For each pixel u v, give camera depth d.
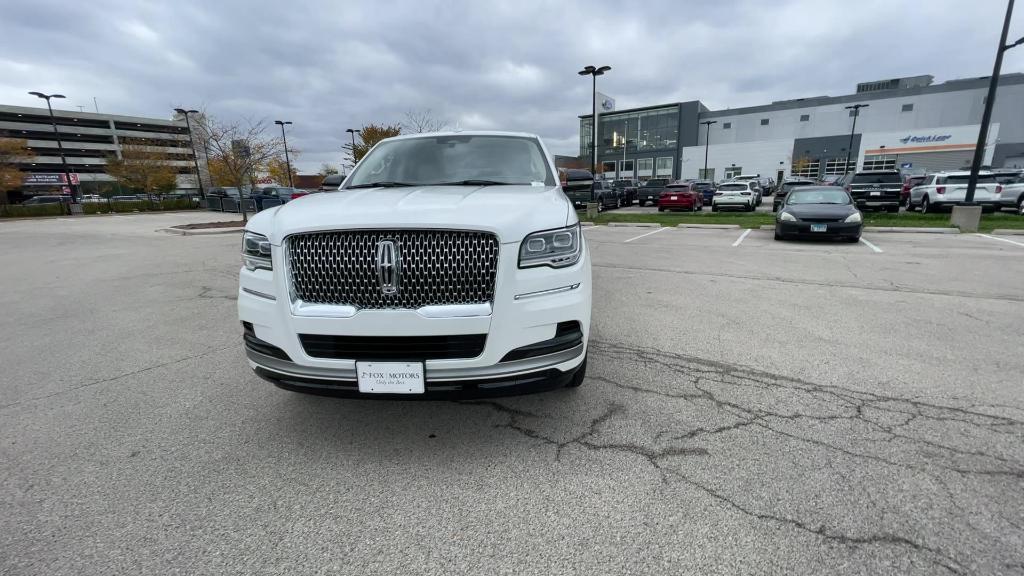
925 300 5.60
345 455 2.56
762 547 1.86
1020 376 3.41
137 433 2.82
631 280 6.97
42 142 82.81
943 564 1.76
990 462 2.38
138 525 2.05
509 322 2.25
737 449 2.53
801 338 4.30
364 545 1.92
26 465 2.50
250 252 2.54
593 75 22.33
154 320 5.33
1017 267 7.53
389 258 2.20
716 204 23.33
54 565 1.82
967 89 58.81
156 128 95.25
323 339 2.31
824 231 10.52
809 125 67.75
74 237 16.00
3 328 5.07
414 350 2.26
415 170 3.74
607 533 1.95
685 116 73.56
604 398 3.15
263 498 2.22
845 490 2.18
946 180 16.95
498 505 2.14
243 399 3.27
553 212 2.48
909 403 3.02
